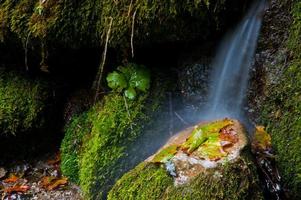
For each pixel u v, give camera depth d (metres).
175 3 1.91
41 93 2.27
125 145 2.05
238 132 1.81
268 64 1.98
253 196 1.69
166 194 1.73
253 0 2.02
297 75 1.90
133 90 2.10
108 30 2.01
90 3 2.03
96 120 2.14
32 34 2.08
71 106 2.30
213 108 2.10
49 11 2.05
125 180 1.83
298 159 1.84
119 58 2.15
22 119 2.23
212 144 1.79
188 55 2.12
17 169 2.25
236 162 1.71
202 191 1.69
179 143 1.94
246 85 2.04
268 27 1.98
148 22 1.96
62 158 2.23
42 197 2.14
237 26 2.05
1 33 2.14
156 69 2.14
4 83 2.28
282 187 1.85
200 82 2.10
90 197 2.01
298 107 1.88
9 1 2.11
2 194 2.16
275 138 1.92
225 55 2.08
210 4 1.92
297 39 1.91
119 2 1.98
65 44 2.11
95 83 2.22
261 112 1.99
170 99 2.12
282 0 1.95
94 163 2.03
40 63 2.18
